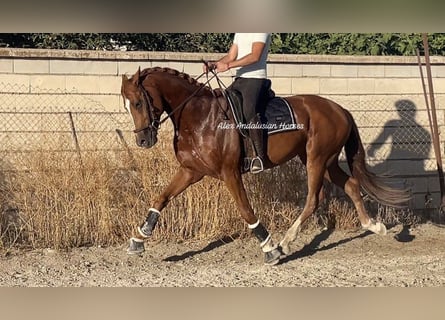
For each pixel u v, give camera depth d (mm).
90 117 8289
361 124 9250
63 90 8328
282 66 8977
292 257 7668
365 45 10703
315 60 9031
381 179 7883
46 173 7691
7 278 6793
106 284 6652
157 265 7297
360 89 9250
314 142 7398
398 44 10758
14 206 7773
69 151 7898
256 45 6941
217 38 10594
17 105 8195
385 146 9336
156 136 6918
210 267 7246
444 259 7648
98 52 8383
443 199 8766
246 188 8273
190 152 7031
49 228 7750
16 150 7828
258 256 7660
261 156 7074
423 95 9430
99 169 7820
